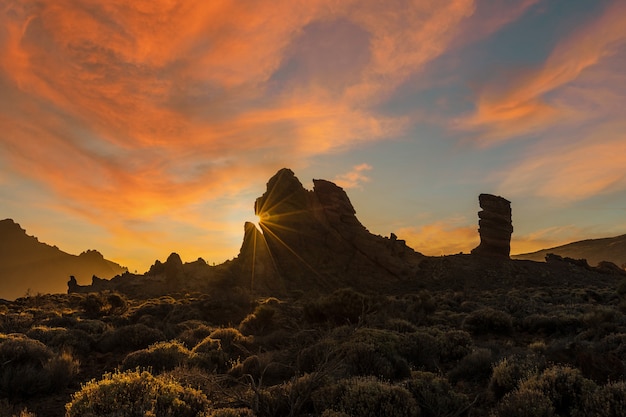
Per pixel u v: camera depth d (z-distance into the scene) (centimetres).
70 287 8156
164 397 698
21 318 2336
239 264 7262
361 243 7456
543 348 1259
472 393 938
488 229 8219
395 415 686
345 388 781
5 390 918
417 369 1154
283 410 775
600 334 1505
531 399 712
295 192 8119
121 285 7625
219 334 1598
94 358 1431
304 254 7381
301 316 2467
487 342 1550
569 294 4172
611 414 655
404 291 6353
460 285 6606
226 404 810
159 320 2712
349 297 2183
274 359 1183
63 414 832
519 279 6969
